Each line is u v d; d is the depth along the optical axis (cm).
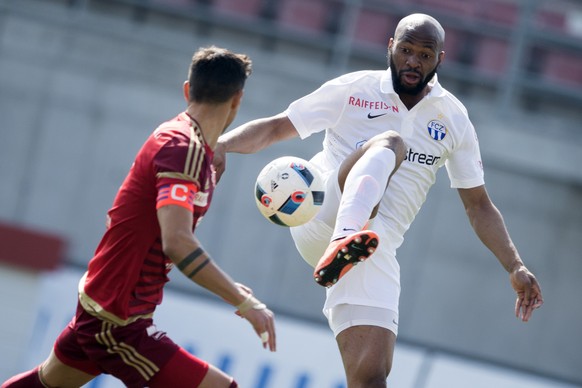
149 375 1277
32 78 4412
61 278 2780
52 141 4384
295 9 4944
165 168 1192
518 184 4522
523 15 4800
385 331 1509
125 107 4428
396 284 1560
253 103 4431
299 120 1573
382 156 1416
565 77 5000
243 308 1186
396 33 1525
